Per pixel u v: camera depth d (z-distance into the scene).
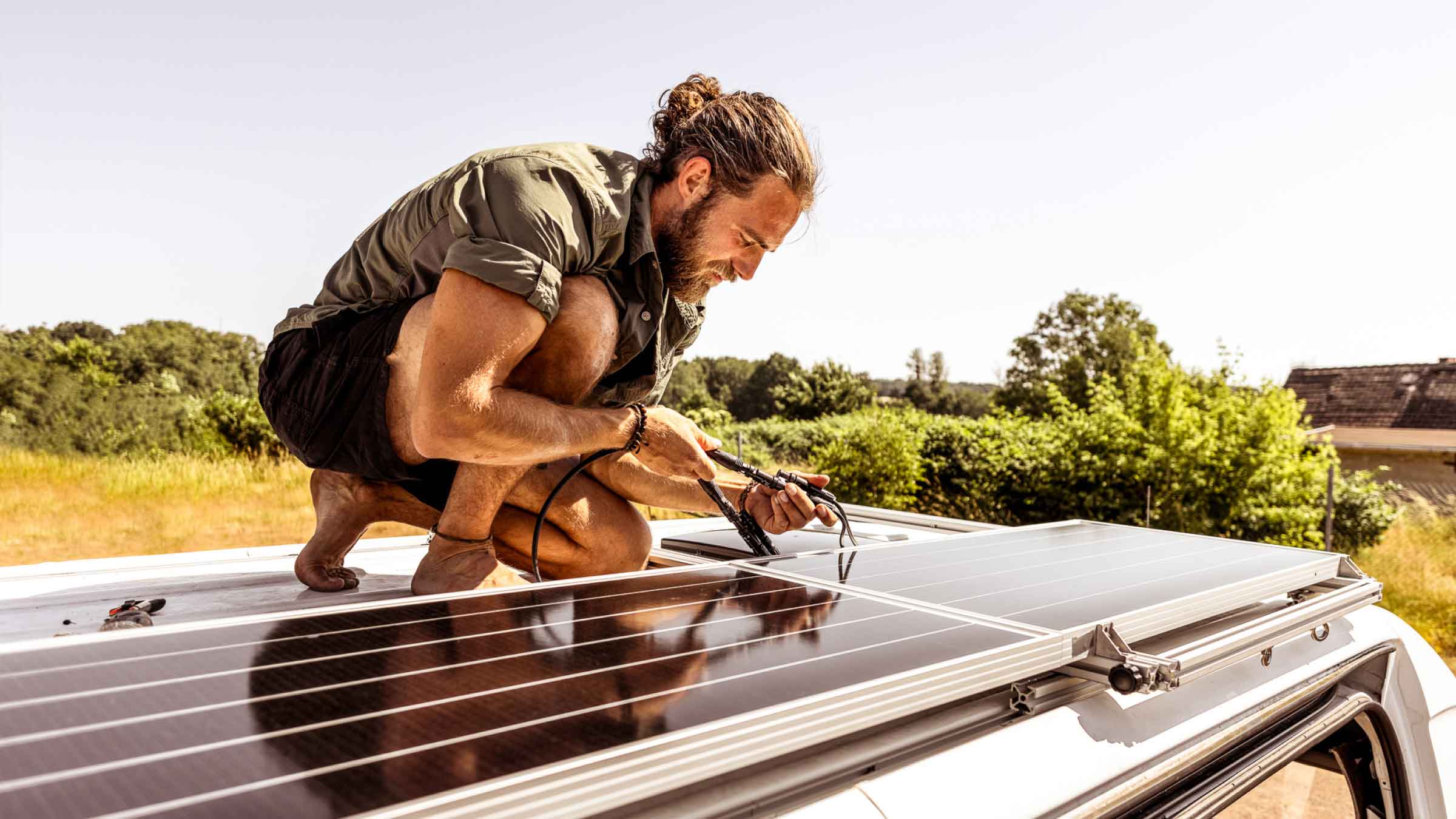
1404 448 26.16
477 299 1.32
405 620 0.98
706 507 2.10
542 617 1.01
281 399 1.77
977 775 0.85
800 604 1.13
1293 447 12.38
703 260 1.80
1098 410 14.06
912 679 0.78
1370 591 1.65
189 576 1.93
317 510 1.88
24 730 0.58
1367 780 1.56
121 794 0.48
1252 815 1.20
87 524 15.98
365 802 0.48
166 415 23.77
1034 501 14.37
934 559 1.60
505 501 1.83
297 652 0.82
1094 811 0.89
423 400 1.32
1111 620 1.04
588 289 1.55
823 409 44.97
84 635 0.85
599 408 1.67
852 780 0.80
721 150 1.68
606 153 1.66
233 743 0.57
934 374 69.19
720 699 0.70
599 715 0.65
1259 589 1.39
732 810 0.72
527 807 0.52
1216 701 1.19
